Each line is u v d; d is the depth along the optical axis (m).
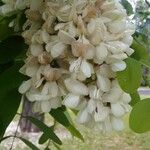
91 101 0.23
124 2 0.39
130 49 0.24
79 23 0.22
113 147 1.28
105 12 0.23
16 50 0.28
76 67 0.22
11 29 0.29
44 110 0.24
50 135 0.30
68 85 0.23
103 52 0.22
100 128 0.24
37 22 0.25
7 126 0.27
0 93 0.26
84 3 0.23
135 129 0.24
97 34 0.22
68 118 0.33
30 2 0.25
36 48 0.24
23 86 0.24
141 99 0.25
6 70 0.27
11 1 0.27
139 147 1.32
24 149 0.89
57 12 0.23
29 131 1.09
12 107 0.27
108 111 0.23
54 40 0.23
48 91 0.23
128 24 0.24
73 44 0.22
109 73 0.23
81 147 1.19
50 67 0.23
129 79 0.23
